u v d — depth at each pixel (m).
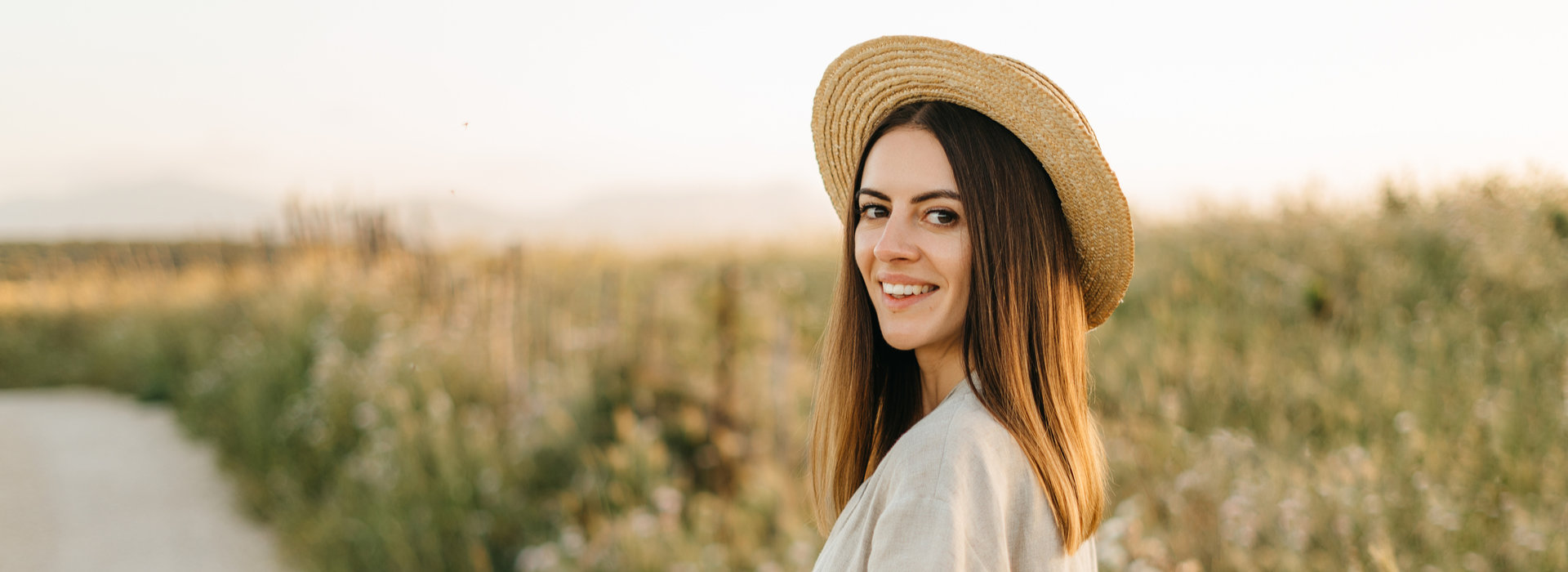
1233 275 6.72
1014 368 1.23
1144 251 7.77
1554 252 5.93
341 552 4.62
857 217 1.54
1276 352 5.22
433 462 4.88
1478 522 3.21
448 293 7.57
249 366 7.79
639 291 7.66
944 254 1.30
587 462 4.80
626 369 5.69
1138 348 5.49
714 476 4.81
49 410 10.01
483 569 4.25
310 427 6.18
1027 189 1.32
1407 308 5.74
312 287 9.14
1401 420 4.07
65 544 5.46
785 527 4.01
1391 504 3.27
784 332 5.04
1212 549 3.15
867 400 1.60
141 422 9.03
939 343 1.40
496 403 5.78
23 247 20.38
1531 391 4.22
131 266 15.26
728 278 5.95
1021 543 1.14
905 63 1.44
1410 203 7.47
